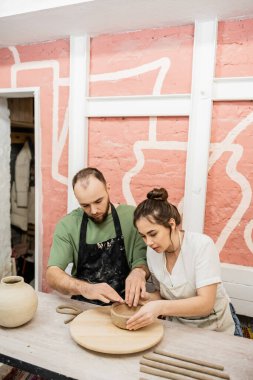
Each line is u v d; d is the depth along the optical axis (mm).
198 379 1013
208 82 2080
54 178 2652
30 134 3826
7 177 3121
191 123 2133
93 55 2422
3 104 2990
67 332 1275
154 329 1268
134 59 2311
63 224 1806
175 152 2252
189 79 2176
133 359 1111
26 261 3770
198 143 2143
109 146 2441
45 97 2607
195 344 1211
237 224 2145
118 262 1827
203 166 2139
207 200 2199
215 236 2207
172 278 1497
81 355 1125
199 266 1404
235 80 2041
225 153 2129
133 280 1517
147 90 2297
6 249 3174
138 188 2383
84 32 2357
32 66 2629
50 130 2619
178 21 2127
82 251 1792
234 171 2121
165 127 2260
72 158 2512
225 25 2064
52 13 2072
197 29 2074
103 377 1011
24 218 3730
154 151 2309
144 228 1356
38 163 2672
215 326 1528
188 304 1318
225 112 2107
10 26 2295
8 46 2689
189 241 1459
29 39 2533
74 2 1934
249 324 2162
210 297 1365
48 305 1500
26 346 1172
